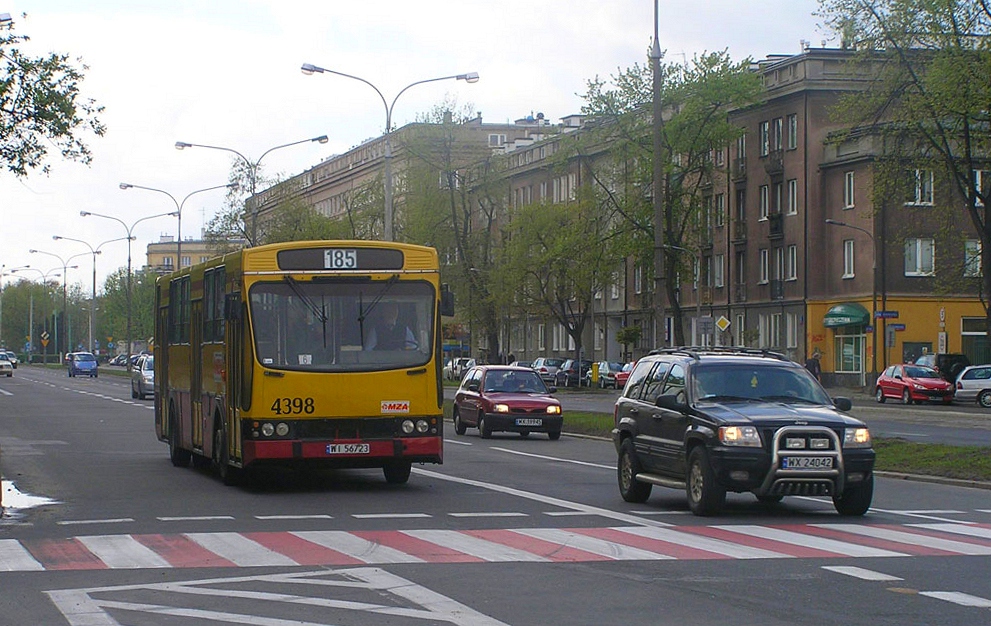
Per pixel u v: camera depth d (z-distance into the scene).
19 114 34.94
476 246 77.69
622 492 17.42
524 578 10.51
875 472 22.41
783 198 69.56
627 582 10.31
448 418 42.19
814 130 67.12
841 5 47.84
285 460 17.80
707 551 12.16
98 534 13.48
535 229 73.50
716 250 76.38
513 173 99.19
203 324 21.08
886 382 54.53
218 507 16.39
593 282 73.00
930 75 45.09
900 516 15.58
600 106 62.91
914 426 36.41
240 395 18.06
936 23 45.94
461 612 8.98
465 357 100.81
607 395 65.75
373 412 18.09
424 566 11.14
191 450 22.00
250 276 18.05
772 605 9.30
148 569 11.01
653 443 16.41
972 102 44.62
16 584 10.26
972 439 29.81
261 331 17.94
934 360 55.84
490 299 75.75
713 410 15.23
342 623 8.60
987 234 50.09
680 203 63.28
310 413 17.91
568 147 65.38
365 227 78.62
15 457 25.52
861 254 64.38
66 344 175.50
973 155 51.69
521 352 103.12
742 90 61.12
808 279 67.19
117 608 9.18
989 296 50.59
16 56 34.66
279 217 73.31
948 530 14.02
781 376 16.12
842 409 15.93
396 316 18.39
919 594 9.77
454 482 20.27
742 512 15.93
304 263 18.20
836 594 9.77
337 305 18.20
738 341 73.81
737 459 14.62
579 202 72.06
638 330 75.94
